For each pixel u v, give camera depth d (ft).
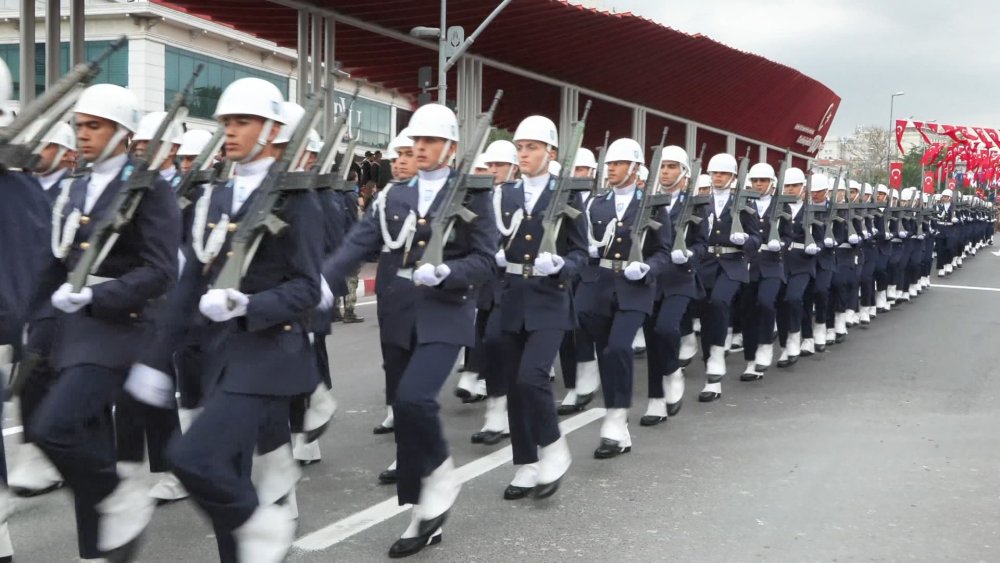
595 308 22.63
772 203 32.37
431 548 15.88
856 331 44.96
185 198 17.52
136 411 14.21
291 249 12.37
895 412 27.04
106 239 13.19
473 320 16.42
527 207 19.26
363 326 41.96
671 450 22.59
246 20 57.16
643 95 80.18
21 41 40.09
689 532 16.89
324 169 15.53
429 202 16.85
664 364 25.16
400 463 15.60
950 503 18.71
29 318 15.24
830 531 17.03
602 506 18.28
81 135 14.20
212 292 11.69
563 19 59.06
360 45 63.67
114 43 13.21
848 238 40.83
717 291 28.84
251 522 12.15
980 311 52.85
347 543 16.06
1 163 11.63
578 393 26.66
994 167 140.05
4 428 21.99
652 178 22.67
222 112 12.98
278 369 12.43
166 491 17.78
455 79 72.08
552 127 20.01
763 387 30.94
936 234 74.38
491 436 23.07
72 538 15.92
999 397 29.27
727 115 92.68
